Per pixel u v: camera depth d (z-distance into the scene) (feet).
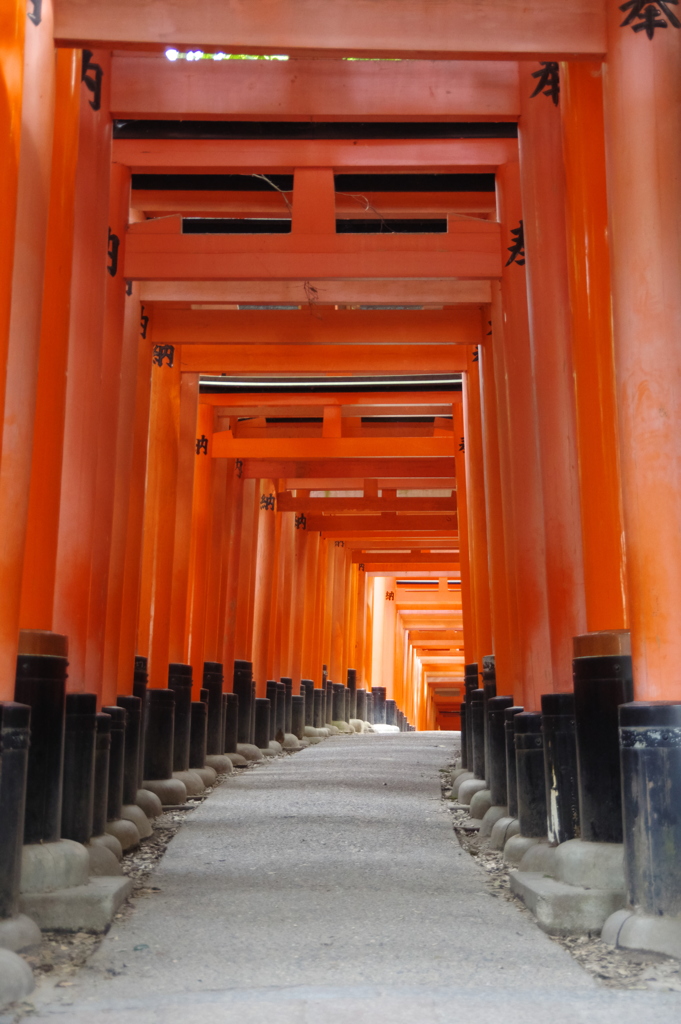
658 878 19.02
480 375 42.63
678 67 21.85
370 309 44.70
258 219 41.96
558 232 29.01
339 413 61.82
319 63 32.94
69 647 27.55
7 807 18.21
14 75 19.71
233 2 23.48
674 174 21.42
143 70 32.63
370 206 40.22
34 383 20.65
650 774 19.31
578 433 24.56
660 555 20.22
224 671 64.23
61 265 24.59
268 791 44.68
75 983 16.84
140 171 36.19
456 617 135.95
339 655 100.58
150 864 28.32
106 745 28.81
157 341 44.47
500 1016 15.28
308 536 88.84
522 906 22.65
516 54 23.30
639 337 21.01
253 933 20.03
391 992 16.29
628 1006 15.75
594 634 23.15
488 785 38.60
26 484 20.15
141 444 40.68
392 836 32.30
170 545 46.32
